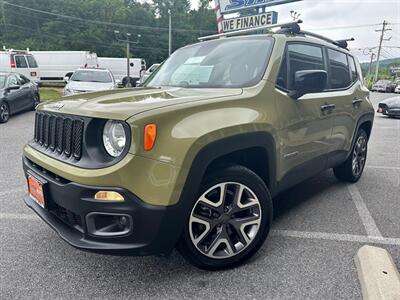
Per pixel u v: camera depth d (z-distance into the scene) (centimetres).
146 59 6894
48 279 265
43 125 287
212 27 6694
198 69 347
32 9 6656
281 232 345
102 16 6806
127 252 228
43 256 296
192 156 233
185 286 257
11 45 6162
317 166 383
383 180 529
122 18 6794
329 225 362
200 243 262
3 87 1132
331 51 416
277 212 398
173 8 6888
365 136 516
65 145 253
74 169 232
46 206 258
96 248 228
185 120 237
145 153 220
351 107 441
